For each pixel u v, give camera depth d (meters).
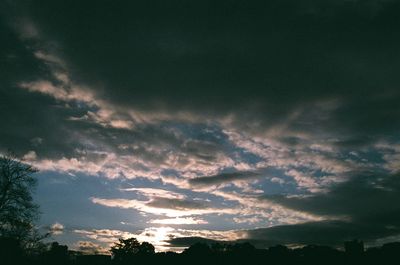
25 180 44.97
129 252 80.94
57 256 61.41
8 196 43.06
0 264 42.16
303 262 71.69
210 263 76.62
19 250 44.03
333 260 69.50
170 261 78.31
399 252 64.94
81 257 71.88
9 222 42.47
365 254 68.62
